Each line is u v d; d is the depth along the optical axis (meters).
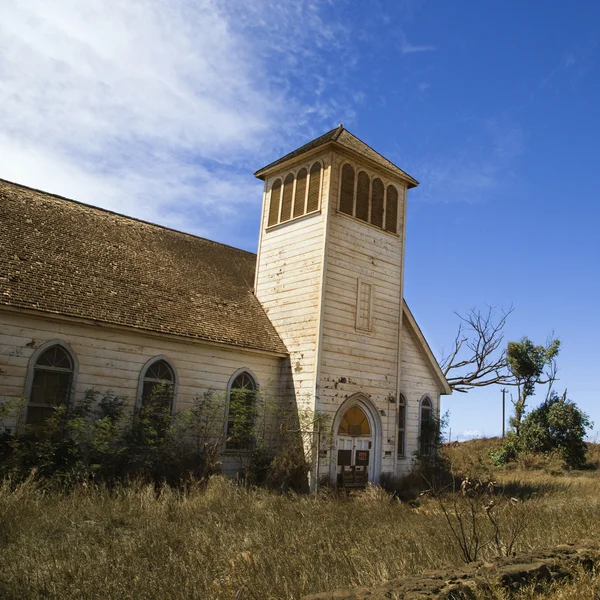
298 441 20.08
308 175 23.42
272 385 21.89
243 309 23.00
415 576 6.42
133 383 18.23
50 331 16.72
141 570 7.48
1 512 10.24
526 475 31.22
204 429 19.06
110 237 22.14
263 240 24.91
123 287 19.58
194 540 9.31
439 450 26.17
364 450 21.89
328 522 11.73
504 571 6.53
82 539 9.30
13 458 14.07
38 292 16.72
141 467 16.25
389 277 23.97
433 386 27.03
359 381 21.98
